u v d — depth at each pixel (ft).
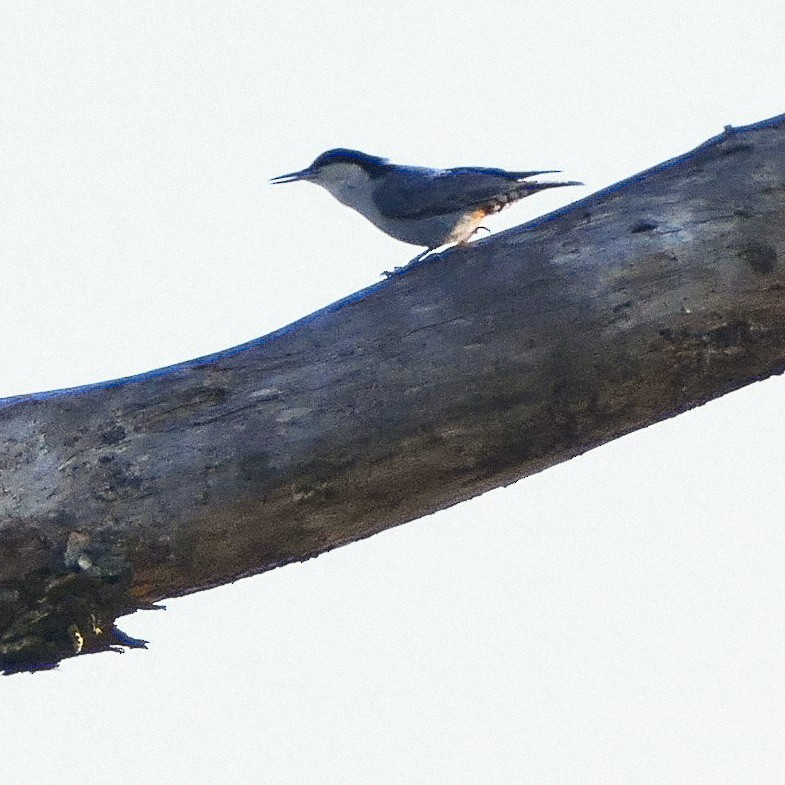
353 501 26.09
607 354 25.85
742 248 25.96
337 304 26.76
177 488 25.38
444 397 25.68
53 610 25.34
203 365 26.20
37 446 25.55
